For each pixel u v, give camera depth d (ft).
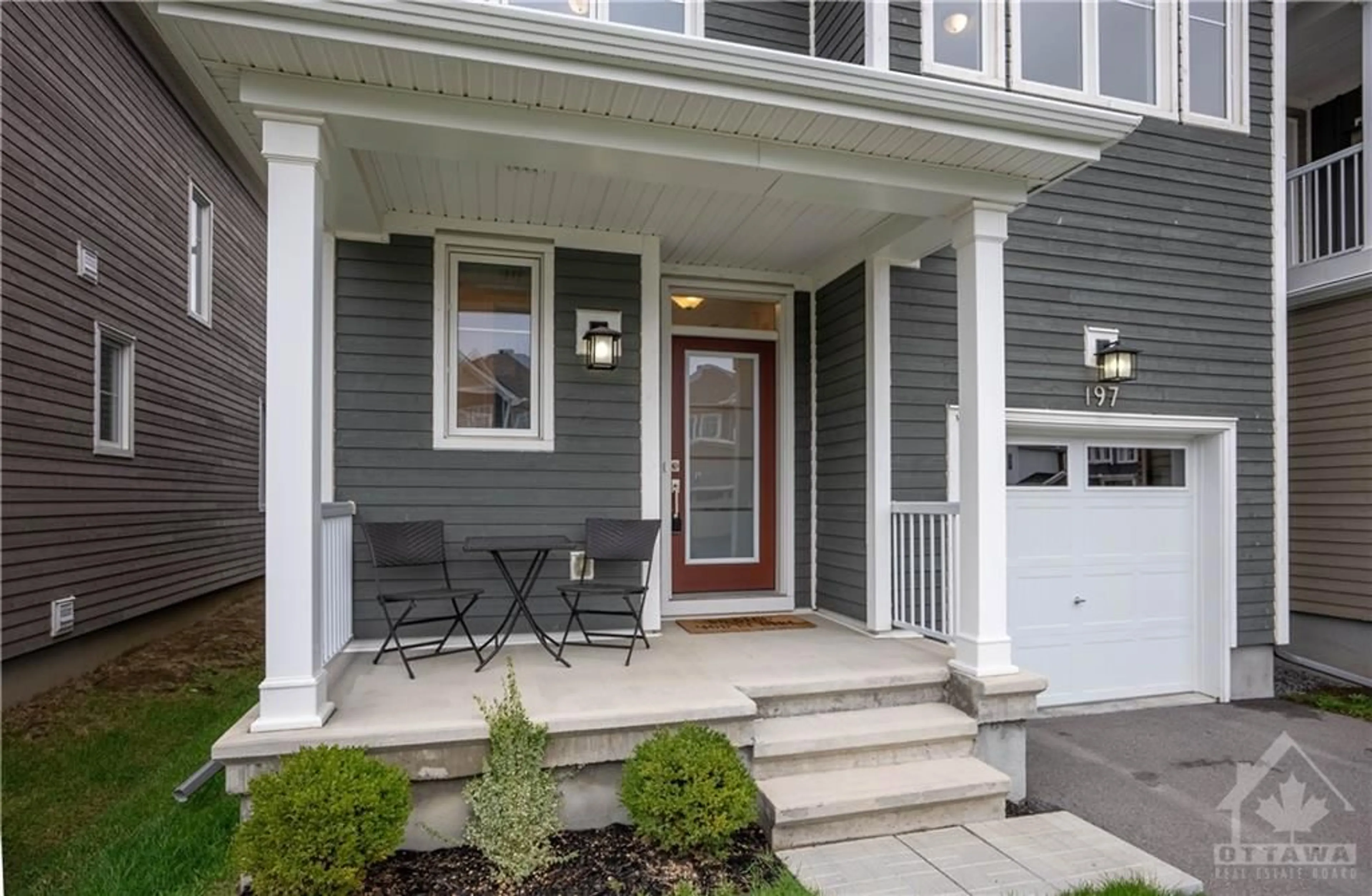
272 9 7.84
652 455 14.61
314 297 8.92
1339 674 19.85
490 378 14.14
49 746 13.20
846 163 10.86
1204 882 9.17
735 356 17.30
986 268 11.66
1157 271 17.56
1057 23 16.62
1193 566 18.35
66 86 16.87
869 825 9.68
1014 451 17.20
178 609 23.72
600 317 14.46
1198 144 17.97
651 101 9.43
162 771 12.03
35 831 10.09
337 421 13.17
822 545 16.88
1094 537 17.60
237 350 28.55
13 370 15.03
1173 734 15.03
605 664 12.14
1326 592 20.08
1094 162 11.19
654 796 8.57
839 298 16.26
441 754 8.98
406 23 8.12
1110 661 17.62
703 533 16.96
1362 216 19.76
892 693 11.63
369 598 13.25
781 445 17.13
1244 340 18.24
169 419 22.56
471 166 11.57
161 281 21.88
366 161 11.34
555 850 8.95
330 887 7.33
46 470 16.19
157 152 21.47
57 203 16.56
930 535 14.05
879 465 14.84
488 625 13.78
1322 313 20.27
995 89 15.34
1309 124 25.14
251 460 30.32
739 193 11.75
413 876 8.38
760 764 10.12
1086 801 11.57
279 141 8.80
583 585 12.74
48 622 16.26
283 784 7.70
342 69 8.62
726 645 13.62
